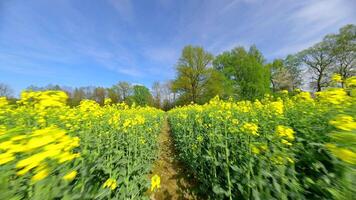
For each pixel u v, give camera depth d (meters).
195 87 35.38
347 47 25.69
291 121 3.89
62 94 1.61
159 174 4.74
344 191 1.00
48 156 0.94
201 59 34.81
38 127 3.54
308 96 4.95
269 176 2.08
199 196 3.53
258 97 30.61
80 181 1.76
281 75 37.88
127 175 2.86
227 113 4.91
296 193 1.78
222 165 3.06
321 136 2.46
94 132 4.02
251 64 33.88
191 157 4.63
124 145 4.21
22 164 0.88
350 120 1.07
